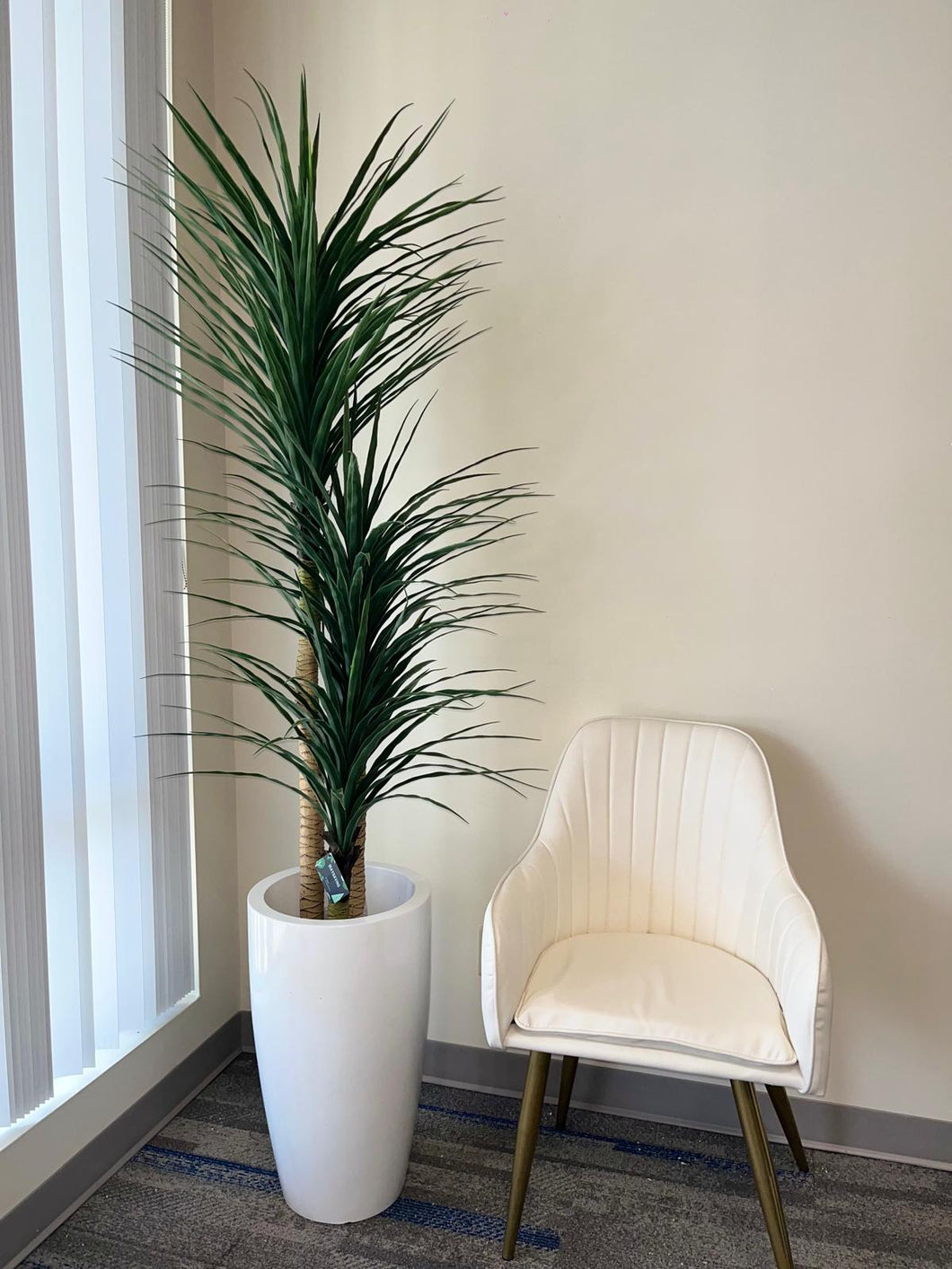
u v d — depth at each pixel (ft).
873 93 5.92
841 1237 5.58
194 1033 7.08
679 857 6.20
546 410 6.70
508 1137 6.55
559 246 6.56
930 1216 5.79
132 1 6.08
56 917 5.56
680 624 6.56
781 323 6.20
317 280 5.24
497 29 6.54
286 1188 5.69
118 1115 6.16
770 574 6.36
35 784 5.27
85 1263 5.28
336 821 5.60
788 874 5.59
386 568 5.58
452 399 6.89
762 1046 4.85
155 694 6.49
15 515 5.06
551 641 6.82
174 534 6.68
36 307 5.22
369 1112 5.43
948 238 5.87
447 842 7.15
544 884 5.91
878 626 6.19
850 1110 6.44
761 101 6.11
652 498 6.54
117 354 6.00
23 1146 5.32
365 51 6.82
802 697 6.37
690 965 5.65
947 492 6.01
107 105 5.83
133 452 6.18
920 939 6.28
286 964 5.25
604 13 6.33
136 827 6.29
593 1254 5.40
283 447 5.33
